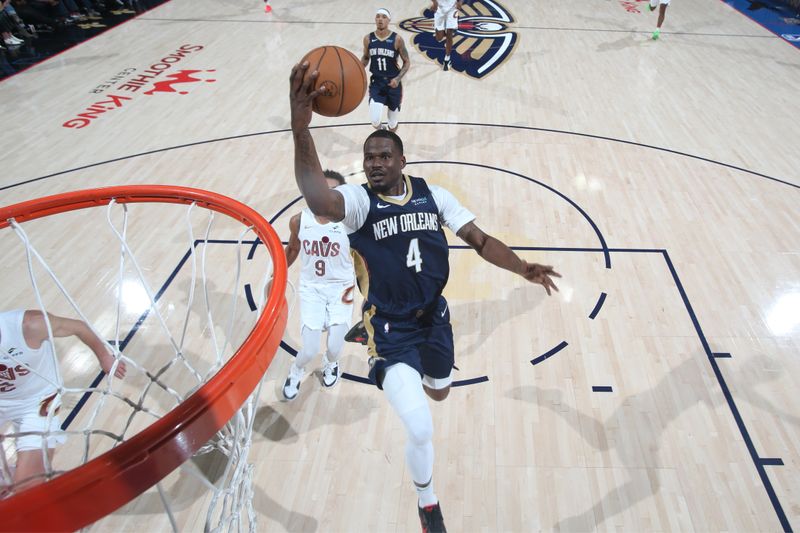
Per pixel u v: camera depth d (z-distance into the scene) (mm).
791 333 4086
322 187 1898
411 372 2357
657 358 3887
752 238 5113
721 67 9391
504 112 7645
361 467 3193
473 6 12734
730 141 6918
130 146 6742
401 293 2334
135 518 2887
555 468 3176
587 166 6305
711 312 4277
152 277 4586
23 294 4391
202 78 8766
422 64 9383
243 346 1676
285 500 3014
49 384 2709
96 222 5309
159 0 13195
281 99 8023
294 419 3471
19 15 10828
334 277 3289
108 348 2922
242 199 5660
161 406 3484
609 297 4422
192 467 2322
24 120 7453
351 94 1966
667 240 5078
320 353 3945
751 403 3555
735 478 3121
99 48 10117
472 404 3562
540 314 4266
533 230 5184
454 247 4988
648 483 3098
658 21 10523
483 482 3104
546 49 10133
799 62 9633
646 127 7270
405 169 6148
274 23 11398
